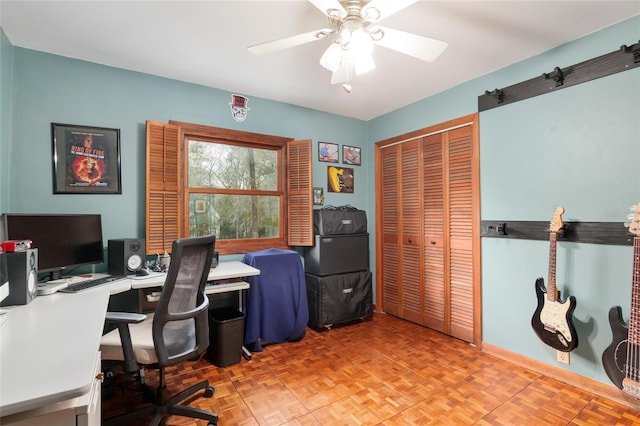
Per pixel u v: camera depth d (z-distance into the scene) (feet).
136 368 4.66
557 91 7.03
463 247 9.08
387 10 4.31
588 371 6.50
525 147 7.61
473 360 7.91
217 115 9.43
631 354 5.65
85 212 7.64
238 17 5.96
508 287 7.94
